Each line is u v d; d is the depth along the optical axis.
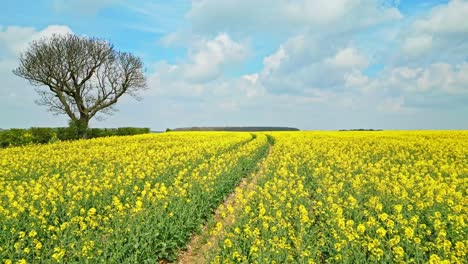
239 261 8.73
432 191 13.06
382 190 13.69
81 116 49.91
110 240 9.69
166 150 28.22
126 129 58.94
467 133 41.03
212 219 12.81
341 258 8.45
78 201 12.85
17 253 9.11
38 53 46.22
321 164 19.61
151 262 9.41
